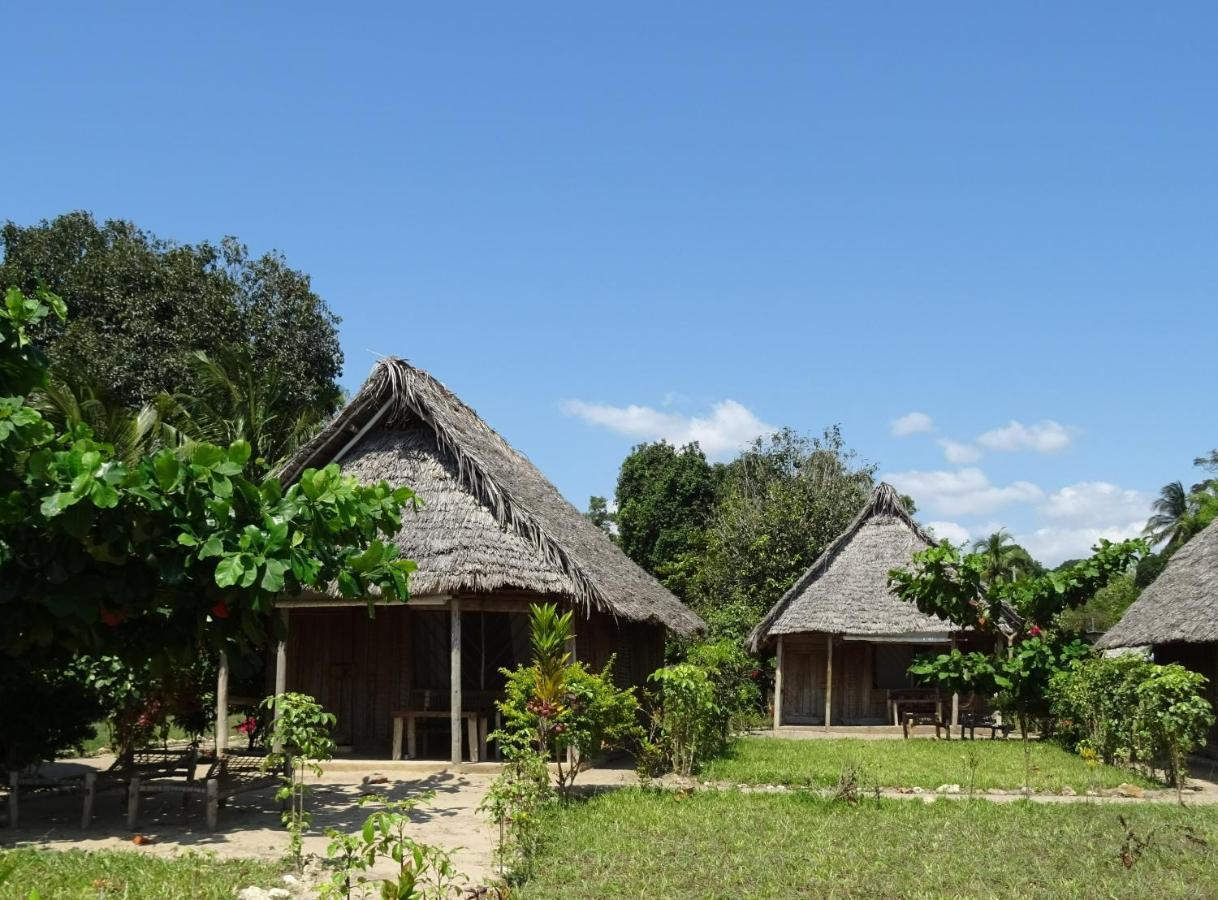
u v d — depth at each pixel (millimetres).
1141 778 13719
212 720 16531
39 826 10016
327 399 31734
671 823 10008
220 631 5930
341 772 14258
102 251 30281
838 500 33406
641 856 8586
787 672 25359
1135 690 13695
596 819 10250
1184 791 12758
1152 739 13047
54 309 6348
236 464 5992
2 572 5211
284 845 9016
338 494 6500
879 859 8508
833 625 23375
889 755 16688
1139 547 18594
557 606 15477
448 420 16125
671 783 12891
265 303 31125
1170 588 19203
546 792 11070
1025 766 14367
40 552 5320
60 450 5965
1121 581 57250
